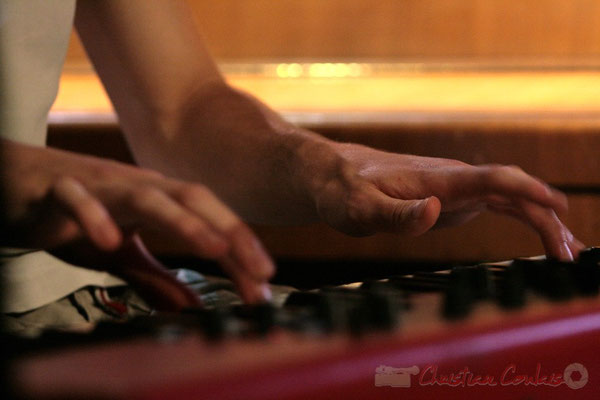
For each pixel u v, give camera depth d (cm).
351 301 69
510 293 73
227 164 118
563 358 70
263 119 119
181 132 121
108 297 111
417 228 101
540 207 100
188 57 124
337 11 199
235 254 81
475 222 154
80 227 81
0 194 82
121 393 46
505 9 195
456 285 78
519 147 153
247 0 200
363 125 154
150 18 122
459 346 62
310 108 161
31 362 53
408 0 197
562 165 153
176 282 90
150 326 67
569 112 154
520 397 67
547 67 194
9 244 85
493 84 184
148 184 82
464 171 104
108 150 155
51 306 106
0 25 105
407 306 71
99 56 124
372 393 55
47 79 109
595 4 193
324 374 53
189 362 52
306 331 61
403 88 182
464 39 196
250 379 50
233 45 202
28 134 107
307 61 199
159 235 156
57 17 109
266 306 65
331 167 110
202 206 81
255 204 117
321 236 156
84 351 57
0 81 83
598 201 154
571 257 99
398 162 109
